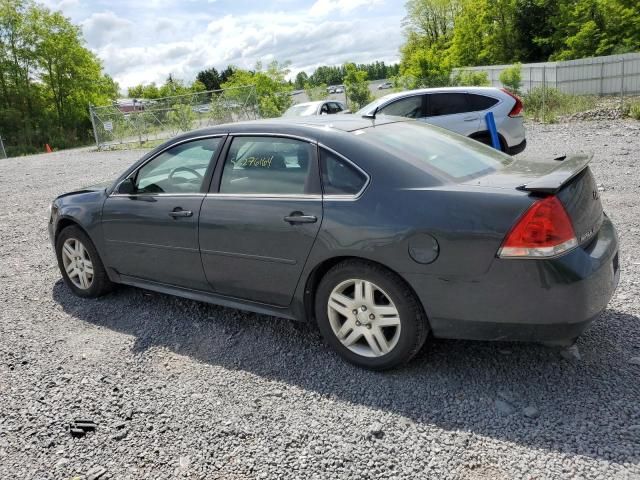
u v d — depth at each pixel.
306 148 3.52
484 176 3.27
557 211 2.79
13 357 3.89
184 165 4.09
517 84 23.41
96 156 23.25
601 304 2.92
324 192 3.37
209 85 108.12
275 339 3.92
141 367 3.65
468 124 9.17
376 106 9.87
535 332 2.87
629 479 2.31
